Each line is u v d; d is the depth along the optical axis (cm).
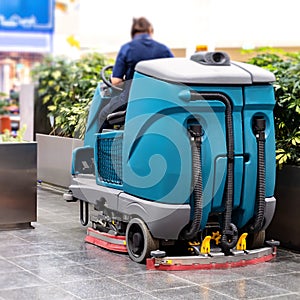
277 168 548
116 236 523
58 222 635
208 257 479
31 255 507
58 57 934
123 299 406
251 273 471
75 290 422
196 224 468
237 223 495
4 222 599
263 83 487
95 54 915
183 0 1082
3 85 1138
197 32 954
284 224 545
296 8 986
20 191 603
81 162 583
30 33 1048
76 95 845
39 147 845
